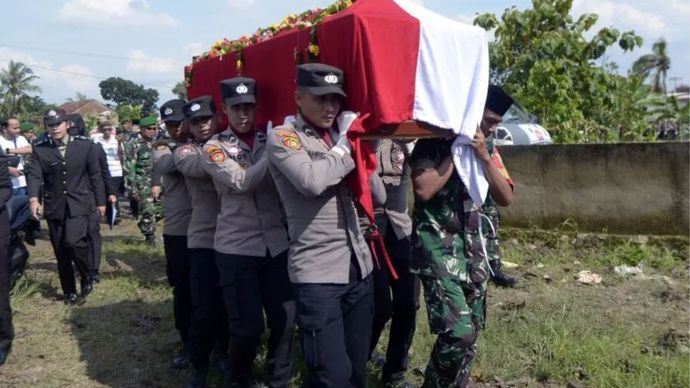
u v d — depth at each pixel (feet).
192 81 16.90
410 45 11.07
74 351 17.37
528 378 14.94
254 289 13.39
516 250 25.18
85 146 21.97
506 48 35.17
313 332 11.04
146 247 31.40
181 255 16.35
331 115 11.07
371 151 11.60
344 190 11.40
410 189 27.61
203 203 14.79
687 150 23.34
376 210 13.96
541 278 22.00
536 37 34.68
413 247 12.29
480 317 12.71
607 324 17.81
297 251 11.34
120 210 46.32
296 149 10.89
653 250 23.70
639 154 24.04
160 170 16.43
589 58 33.45
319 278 11.11
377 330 14.33
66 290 21.63
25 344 17.76
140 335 18.57
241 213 13.37
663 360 15.30
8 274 16.33
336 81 10.78
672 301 19.65
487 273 12.41
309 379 11.26
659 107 45.32
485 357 15.76
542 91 32.53
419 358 16.21
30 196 21.30
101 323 19.52
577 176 25.03
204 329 14.61
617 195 24.48
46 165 21.31
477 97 11.84
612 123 35.22
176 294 16.48
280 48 12.76
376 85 10.62
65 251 21.47
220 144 13.26
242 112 13.23
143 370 16.22
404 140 13.91
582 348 15.75
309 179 10.58
